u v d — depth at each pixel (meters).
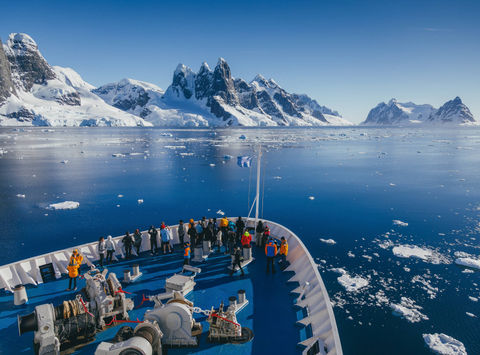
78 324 7.89
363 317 14.02
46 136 144.88
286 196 38.22
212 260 13.30
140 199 36.34
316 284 10.12
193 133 192.62
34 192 40.03
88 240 24.36
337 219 29.20
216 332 8.12
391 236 24.66
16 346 8.13
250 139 143.75
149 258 13.56
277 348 7.99
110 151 89.38
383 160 72.19
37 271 11.48
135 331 7.10
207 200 36.22
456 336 12.73
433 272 18.38
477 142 133.25
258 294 10.58
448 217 29.59
